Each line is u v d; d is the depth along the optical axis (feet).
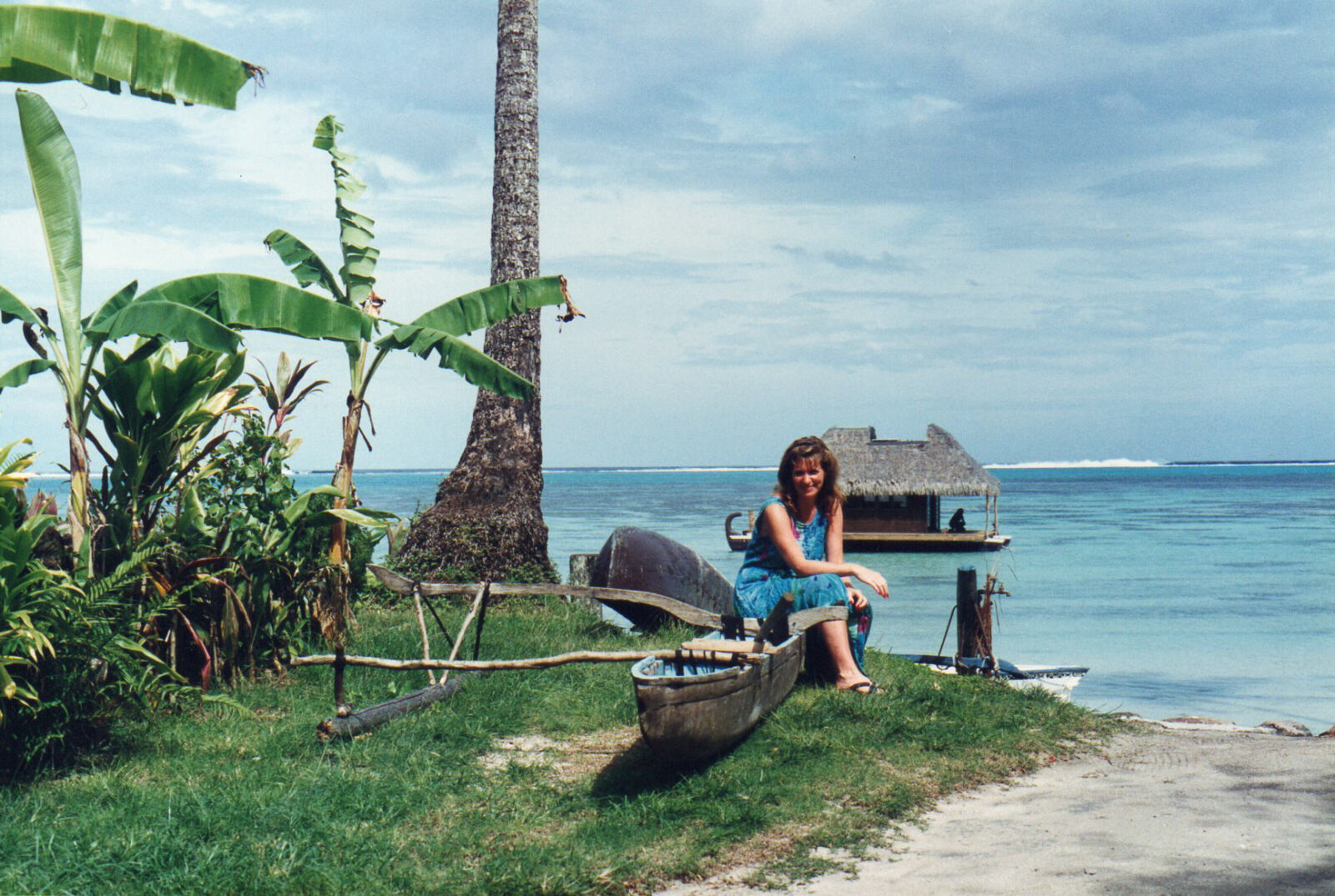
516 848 15.38
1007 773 19.85
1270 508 265.75
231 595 23.67
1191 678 48.70
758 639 20.43
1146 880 13.99
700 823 16.52
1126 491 437.99
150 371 23.06
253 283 24.39
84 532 21.45
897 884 14.24
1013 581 94.48
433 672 24.95
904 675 26.25
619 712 22.99
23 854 14.39
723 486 543.39
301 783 17.65
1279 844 15.28
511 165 45.55
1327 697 44.62
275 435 26.76
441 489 45.09
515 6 45.80
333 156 32.24
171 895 13.55
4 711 17.75
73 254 21.99
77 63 20.22
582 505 285.23
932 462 134.82
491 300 33.06
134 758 19.35
